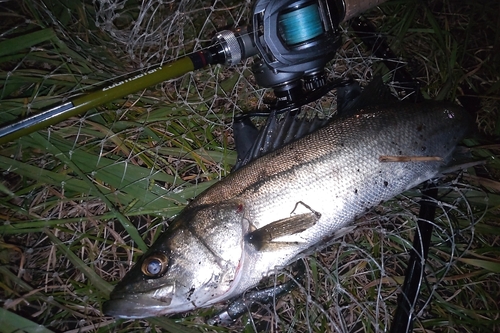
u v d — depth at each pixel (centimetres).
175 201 33
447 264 31
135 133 35
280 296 31
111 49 38
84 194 33
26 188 32
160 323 30
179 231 27
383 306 31
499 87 39
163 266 27
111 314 27
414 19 43
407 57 41
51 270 32
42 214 33
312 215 28
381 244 32
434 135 31
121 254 34
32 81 34
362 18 38
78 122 34
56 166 33
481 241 35
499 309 33
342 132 29
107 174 32
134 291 27
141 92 36
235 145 33
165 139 35
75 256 30
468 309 33
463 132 32
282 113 31
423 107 31
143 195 33
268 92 38
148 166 34
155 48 39
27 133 26
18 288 30
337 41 29
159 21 39
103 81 33
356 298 33
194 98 37
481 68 41
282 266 29
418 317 32
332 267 34
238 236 28
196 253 27
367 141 29
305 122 31
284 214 28
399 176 30
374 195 30
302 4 27
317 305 30
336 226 29
